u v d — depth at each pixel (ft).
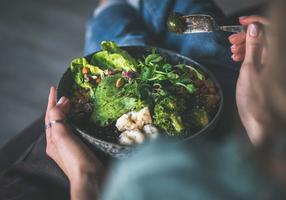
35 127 2.57
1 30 5.48
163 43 2.69
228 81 2.39
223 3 5.39
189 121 1.97
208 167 1.23
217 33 2.53
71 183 1.82
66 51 5.25
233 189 1.20
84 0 5.97
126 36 2.69
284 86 1.10
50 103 2.04
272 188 1.18
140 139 1.86
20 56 5.15
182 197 1.20
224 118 2.21
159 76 2.09
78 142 1.88
